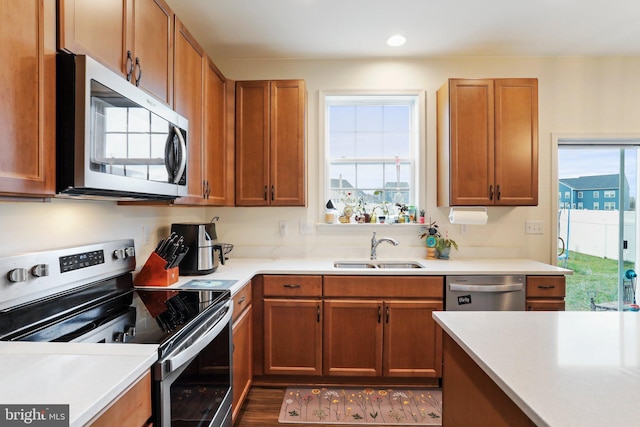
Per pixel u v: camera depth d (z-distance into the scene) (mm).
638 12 2248
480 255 2910
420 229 2928
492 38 2596
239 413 2082
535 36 2568
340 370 2350
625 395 721
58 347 961
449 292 2312
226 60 2957
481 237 2924
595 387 754
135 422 863
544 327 1157
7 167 826
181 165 1541
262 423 1989
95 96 1029
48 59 949
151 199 1578
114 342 1033
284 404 2182
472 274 2314
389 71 2938
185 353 1071
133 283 1803
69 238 1432
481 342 1021
